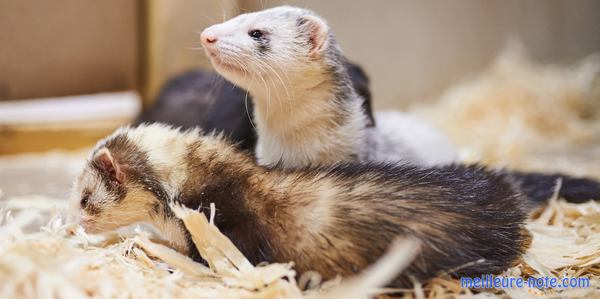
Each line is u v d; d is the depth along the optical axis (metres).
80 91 1.14
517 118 1.21
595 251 0.75
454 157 0.94
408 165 0.76
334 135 0.81
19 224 0.75
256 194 0.73
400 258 0.69
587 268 0.74
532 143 1.16
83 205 0.76
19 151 1.07
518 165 1.04
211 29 0.79
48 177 0.96
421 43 1.47
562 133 1.24
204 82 0.99
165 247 0.74
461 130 1.18
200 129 0.80
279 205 0.72
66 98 1.14
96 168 0.76
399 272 0.70
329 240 0.71
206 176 0.74
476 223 0.72
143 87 1.10
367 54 1.42
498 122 1.21
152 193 0.75
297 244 0.72
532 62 1.56
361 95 0.85
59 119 1.08
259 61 0.79
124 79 1.16
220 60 0.79
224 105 0.91
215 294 0.69
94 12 1.13
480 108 1.27
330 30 0.82
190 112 0.97
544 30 1.57
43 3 1.10
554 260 0.75
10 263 0.67
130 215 0.75
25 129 1.07
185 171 0.75
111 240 0.77
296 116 0.81
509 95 1.29
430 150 0.92
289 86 0.80
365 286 0.69
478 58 1.52
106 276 0.69
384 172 0.74
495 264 0.72
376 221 0.71
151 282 0.70
